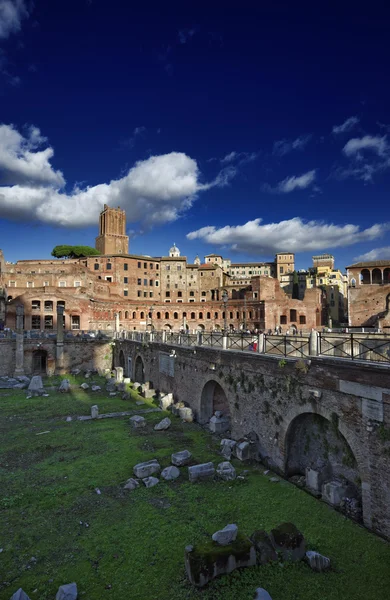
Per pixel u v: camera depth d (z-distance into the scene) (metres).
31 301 73.94
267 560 11.34
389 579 10.67
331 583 10.55
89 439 23.58
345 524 13.46
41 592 10.41
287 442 17.81
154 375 38.16
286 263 152.25
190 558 10.64
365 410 13.44
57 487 16.89
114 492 16.39
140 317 98.31
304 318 90.50
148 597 10.16
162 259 117.12
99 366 56.16
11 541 12.86
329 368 15.16
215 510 14.60
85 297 77.69
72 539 12.93
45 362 53.97
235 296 113.06
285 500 15.24
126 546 12.45
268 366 19.12
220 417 25.47
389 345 17.69
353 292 72.69
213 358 25.02
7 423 27.50
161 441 22.98
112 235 125.69
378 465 12.92
